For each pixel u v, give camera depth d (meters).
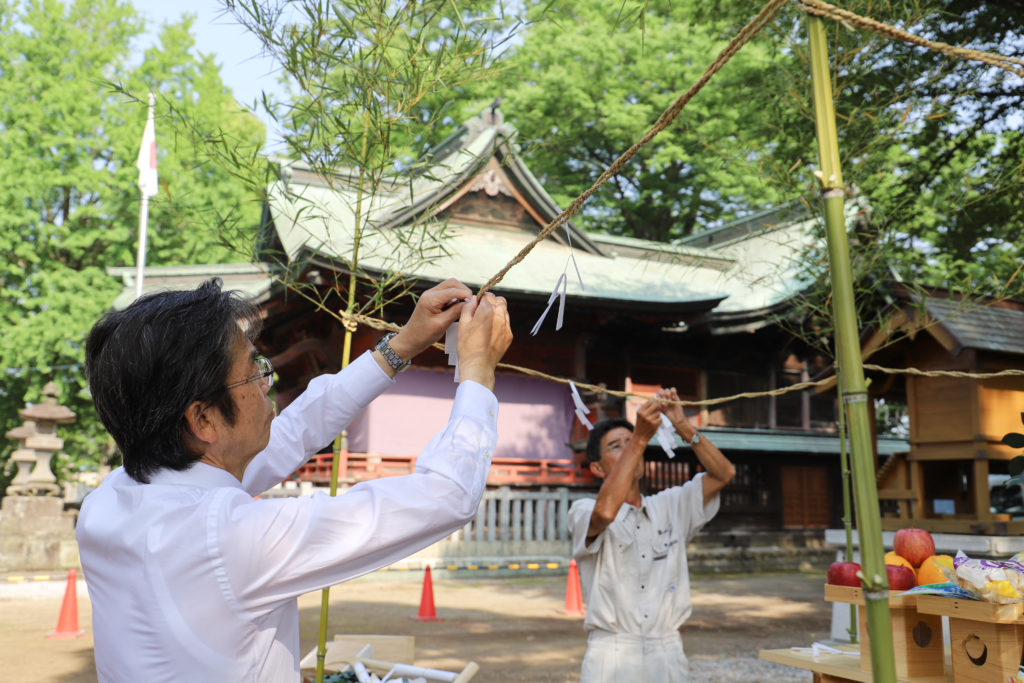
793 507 19.45
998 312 8.62
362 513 1.33
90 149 24.38
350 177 3.36
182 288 1.49
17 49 22.95
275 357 20.56
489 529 16.30
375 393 1.92
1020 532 7.50
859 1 4.46
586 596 3.33
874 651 1.24
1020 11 8.12
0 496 21.59
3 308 22.66
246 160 3.44
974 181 8.07
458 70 3.02
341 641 3.49
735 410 20.55
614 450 3.53
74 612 8.83
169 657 1.24
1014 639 2.17
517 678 6.72
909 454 8.54
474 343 1.55
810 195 5.65
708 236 24.89
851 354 1.26
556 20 2.88
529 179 18.95
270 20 3.02
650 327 18.92
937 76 5.63
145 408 1.35
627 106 25.39
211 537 1.27
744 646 8.29
